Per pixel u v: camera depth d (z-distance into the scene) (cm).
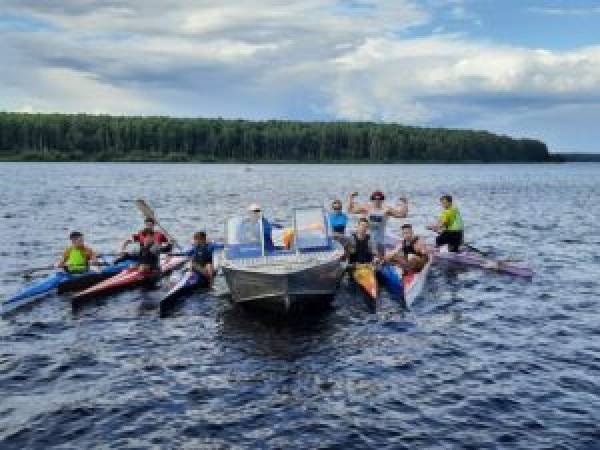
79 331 1486
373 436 987
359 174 11100
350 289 1916
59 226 3231
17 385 1170
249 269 1580
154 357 1322
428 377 1219
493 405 1092
